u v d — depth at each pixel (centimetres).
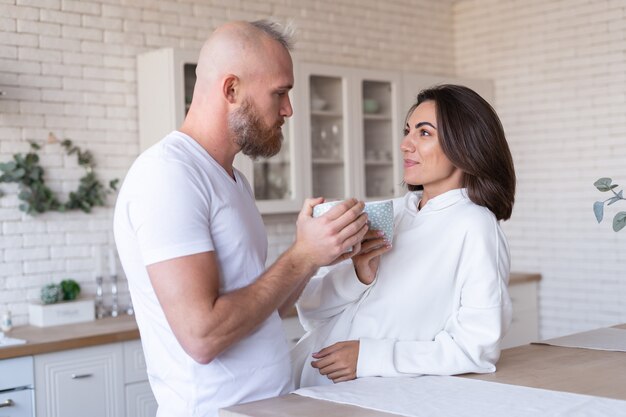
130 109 407
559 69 505
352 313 196
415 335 189
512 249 531
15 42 369
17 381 309
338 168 461
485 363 182
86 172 392
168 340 165
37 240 377
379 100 487
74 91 388
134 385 346
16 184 371
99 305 388
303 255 162
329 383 194
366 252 184
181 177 157
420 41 546
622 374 180
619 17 475
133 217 158
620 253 477
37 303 370
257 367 168
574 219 498
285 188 433
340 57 498
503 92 537
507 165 191
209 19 436
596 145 487
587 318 493
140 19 410
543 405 151
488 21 544
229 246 167
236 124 169
